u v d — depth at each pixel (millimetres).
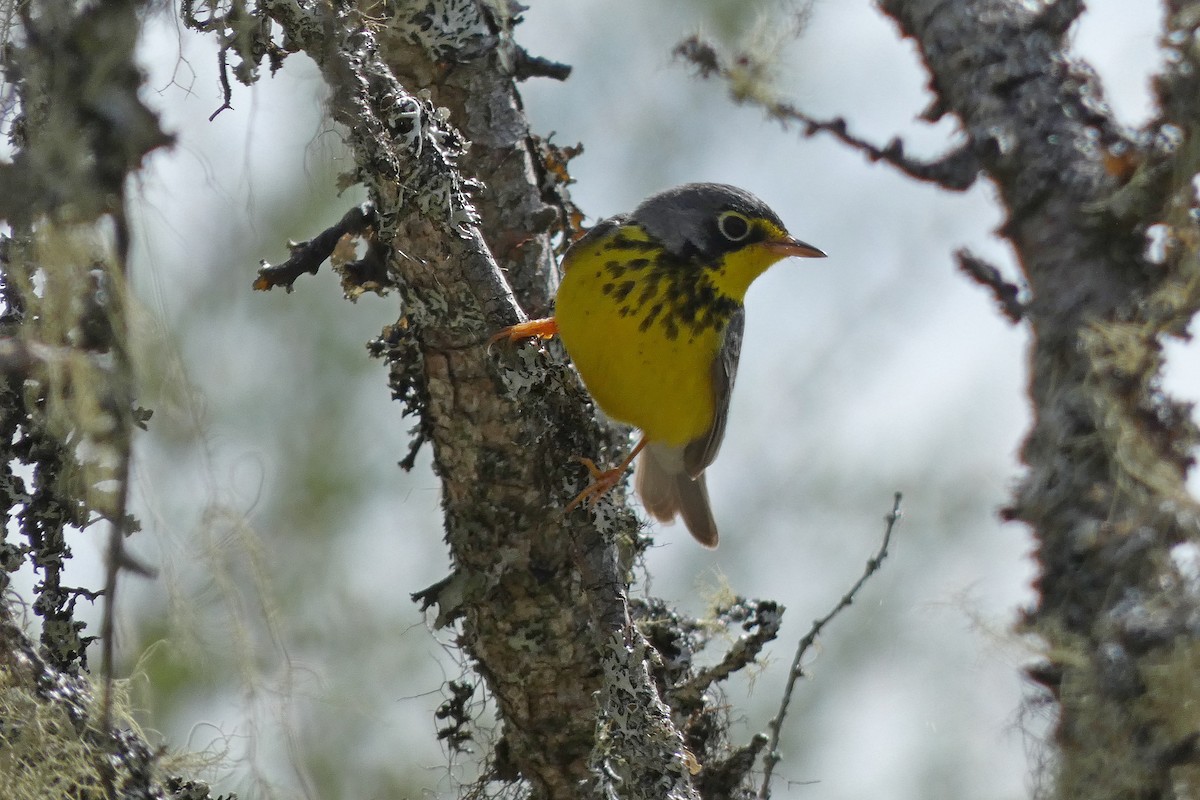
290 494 17109
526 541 10656
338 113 8523
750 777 10984
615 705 9133
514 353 9852
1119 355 7734
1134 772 6941
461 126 11258
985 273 9609
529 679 10836
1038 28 10266
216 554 7520
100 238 7375
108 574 7289
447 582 10977
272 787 7656
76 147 7293
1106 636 7168
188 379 7484
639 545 11680
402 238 9922
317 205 15117
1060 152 9547
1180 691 6855
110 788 7754
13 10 7629
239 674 7676
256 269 13008
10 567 8039
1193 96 8141
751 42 11336
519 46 11758
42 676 7918
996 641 7555
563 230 12766
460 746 11484
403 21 10898
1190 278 7758
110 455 7363
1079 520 7703
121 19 7492
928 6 10875
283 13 8352
